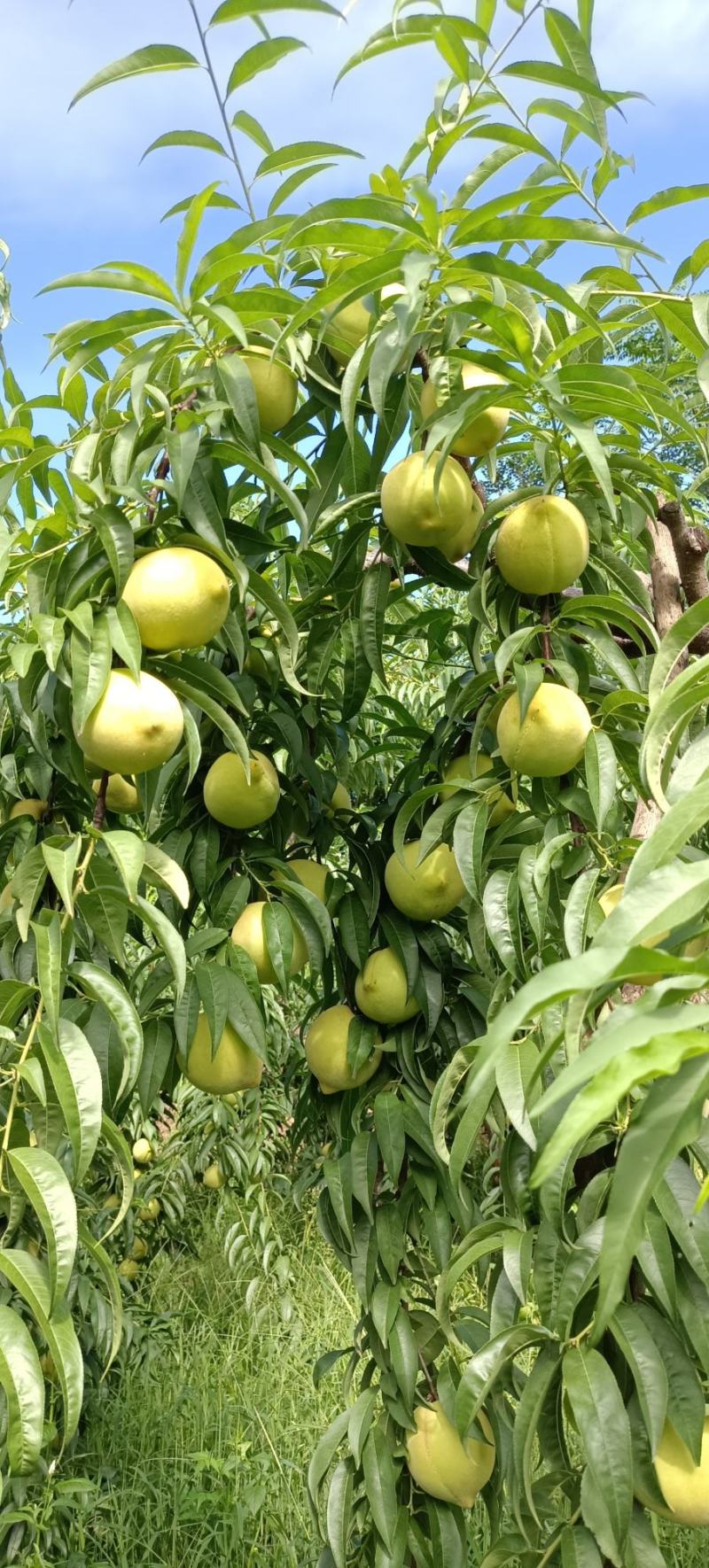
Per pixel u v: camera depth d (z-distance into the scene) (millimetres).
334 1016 1847
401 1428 1752
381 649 1699
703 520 1992
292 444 1697
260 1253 3938
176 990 1146
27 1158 1057
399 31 1280
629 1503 1063
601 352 1661
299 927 1735
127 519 1241
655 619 1694
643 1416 1107
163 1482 3217
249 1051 1615
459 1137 1182
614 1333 1138
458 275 1309
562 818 1479
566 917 1256
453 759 1848
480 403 1248
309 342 1512
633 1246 455
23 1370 984
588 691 1491
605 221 1415
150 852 1242
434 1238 1708
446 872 1713
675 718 812
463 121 1305
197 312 1327
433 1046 1877
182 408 1420
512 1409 1731
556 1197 1147
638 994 1287
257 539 1590
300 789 1928
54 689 1371
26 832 1693
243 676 1755
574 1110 417
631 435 1450
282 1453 3400
